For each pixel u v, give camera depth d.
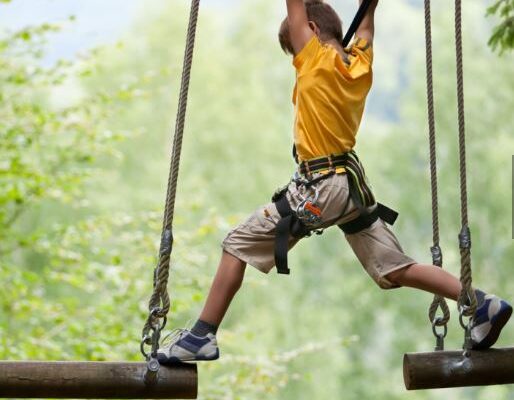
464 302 11.81
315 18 12.56
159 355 11.81
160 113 61.88
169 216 11.71
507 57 60.44
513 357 12.16
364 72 12.30
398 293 59.53
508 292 57.44
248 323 54.09
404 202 60.69
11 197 24.55
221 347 36.59
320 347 26.00
